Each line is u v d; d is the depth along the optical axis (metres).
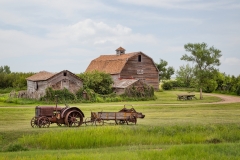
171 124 34.25
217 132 31.03
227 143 26.59
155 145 27.09
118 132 29.66
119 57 95.62
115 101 72.00
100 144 27.27
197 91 104.25
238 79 98.88
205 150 23.47
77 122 33.47
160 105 59.81
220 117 41.97
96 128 29.77
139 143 28.11
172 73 129.00
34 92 68.38
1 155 21.98
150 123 35.50
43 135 27.36
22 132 29.11
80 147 26.66
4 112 45.84
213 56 81.69
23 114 43.94
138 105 59.69
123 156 21.03
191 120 38.47
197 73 79.81
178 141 28.97
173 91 101.00
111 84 81.25
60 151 24.06
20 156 21.53
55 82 70.50
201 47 82.19
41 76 74.69
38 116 33.06
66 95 68.62
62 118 33.22
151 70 93.19
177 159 21.17
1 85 102.25
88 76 78.75
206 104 62.34
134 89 77.56
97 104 63.03
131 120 34.72
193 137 29.64
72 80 72.38
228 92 97.62
